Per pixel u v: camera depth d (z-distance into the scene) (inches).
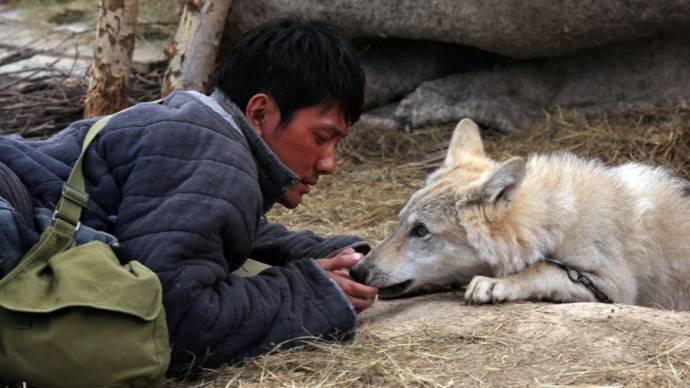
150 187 145.8
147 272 136.9
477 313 176.9
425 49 382.0
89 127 158.2
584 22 323.0
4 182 139.4
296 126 161.2
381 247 202.4
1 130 376.8
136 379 134.0
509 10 331.6
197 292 142.9
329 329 158.2
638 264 211.3
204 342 145.3
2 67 461.1
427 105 366.9
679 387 141.3
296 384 145.9
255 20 364.8
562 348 155.6
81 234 140.7
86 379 132.2
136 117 152.9
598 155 315.3
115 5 346.0
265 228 202.2
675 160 305.4
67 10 556.4
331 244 198.4
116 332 132.8
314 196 316.8
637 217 211.3
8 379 134.0
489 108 358.3
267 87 159.6
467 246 199.3
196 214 143.6
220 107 159.0
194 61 345.1
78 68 458.9
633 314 168.7
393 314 187.0
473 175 205.0
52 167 149.6
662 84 339.3
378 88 384.5
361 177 333.7
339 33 165.5
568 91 355.3
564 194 205.2
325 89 159.8
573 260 201.3
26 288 132.7
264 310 152.2
